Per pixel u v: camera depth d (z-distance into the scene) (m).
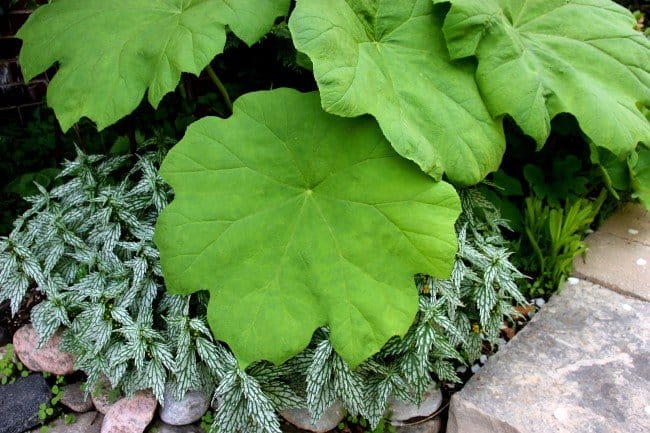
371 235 1.15
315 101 1.18
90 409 1.28
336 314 1.13
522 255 1.45
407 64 1.18
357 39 1.15
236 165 1.17
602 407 1.20
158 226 1.15
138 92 1.15
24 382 1.30
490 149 1.19
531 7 1.26
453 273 1.22
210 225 1.15
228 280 1.15
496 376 1.25
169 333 1.22
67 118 1.17
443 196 1.14
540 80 1.21
